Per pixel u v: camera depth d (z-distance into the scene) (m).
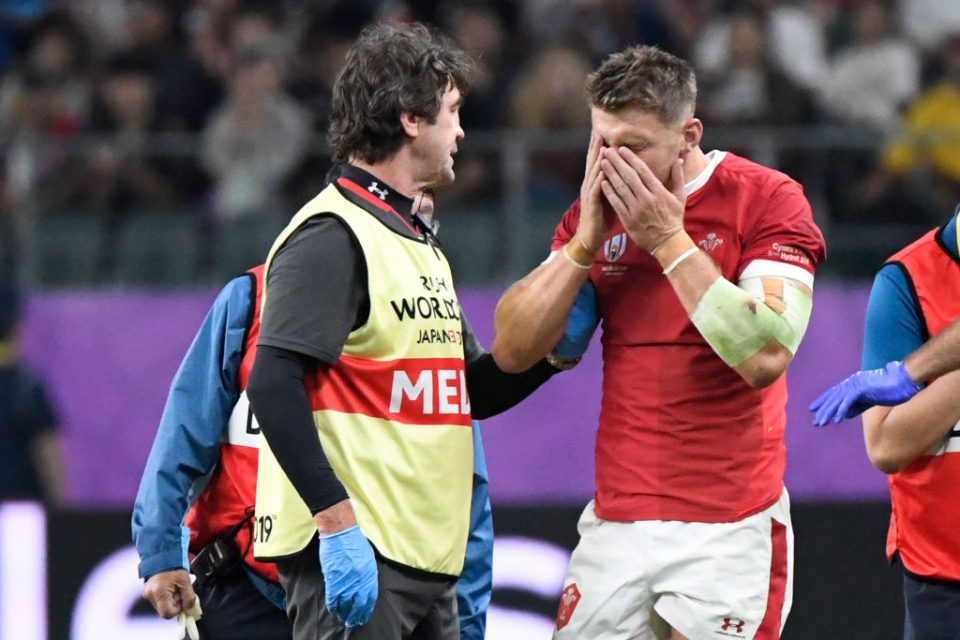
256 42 32.69
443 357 12.34
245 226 27.84
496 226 26.98
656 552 13.04
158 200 28.00
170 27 33.59
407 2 33.72
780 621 13.20
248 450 13.59
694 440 13.05
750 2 34.25
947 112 31.84
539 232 26.95
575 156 27.28
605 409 13.52
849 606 19.70
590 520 13.64
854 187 27.00
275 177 28.42
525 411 26.69
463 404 12.52
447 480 12.28
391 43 12.29
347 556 11.36
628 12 34.06
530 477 26.58
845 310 26.62
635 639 13.28
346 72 12.34
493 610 20.39
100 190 27.86
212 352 13.55
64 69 33.72
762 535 13.10
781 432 13.46
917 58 33.09
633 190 12.38
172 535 13.40
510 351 13.13
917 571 13.53
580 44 32.50
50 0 36.81
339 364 11.89
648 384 13.16
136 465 27.12
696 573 12.92
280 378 11.44
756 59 30.95
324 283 11.64
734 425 13.05
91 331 27.25
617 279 13.30
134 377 27.23
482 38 32.28
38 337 27.20
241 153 28.39
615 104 12.43
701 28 34.12
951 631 13.39
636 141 12.45
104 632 20.30
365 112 12.17
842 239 26.92
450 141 12.45
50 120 32.28
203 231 27.81
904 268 13.48
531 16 33.97
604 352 13.59
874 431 13.25
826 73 33.25
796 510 19.89
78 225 27.66
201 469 13.57
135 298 27.38
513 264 26.84
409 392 12.08
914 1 35.47
